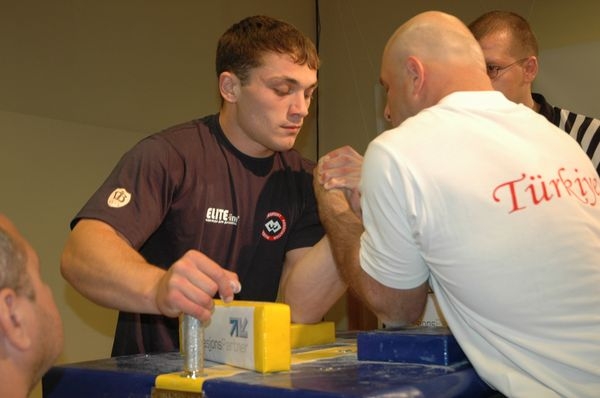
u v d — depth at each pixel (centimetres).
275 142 142
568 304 83
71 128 255
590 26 274
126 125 274
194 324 81
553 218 85
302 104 142
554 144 94
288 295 126
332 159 117
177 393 77
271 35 141
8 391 63
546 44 283
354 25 348
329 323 118
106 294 103
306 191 155
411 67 108
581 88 274
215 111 312
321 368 84
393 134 94
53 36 251
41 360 67
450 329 91
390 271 95
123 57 275
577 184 91
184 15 300
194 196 139
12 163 236
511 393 81
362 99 343
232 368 86
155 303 95
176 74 295
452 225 86
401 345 88
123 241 116
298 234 154
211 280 82
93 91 263
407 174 89
